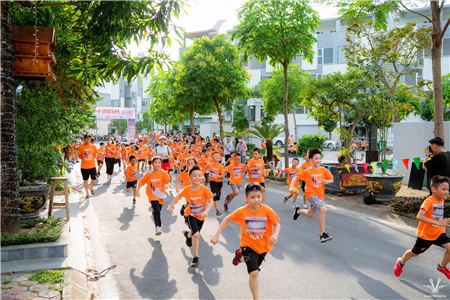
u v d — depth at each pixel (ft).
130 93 247.91
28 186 22.85
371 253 18.58
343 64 137.18
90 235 22.49
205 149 37.70
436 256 18.17
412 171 29.43
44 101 24.47
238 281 15.05
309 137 75.66
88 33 20.56
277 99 89.10
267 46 43.47
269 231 12.66
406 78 122.31
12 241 16.48
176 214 28.17
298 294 13.71
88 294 14.14
